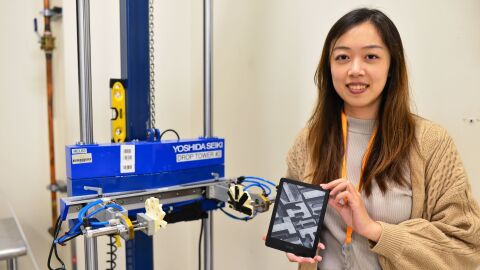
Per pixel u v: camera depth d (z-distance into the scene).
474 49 1.11
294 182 1.02
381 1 1.31
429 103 1.23
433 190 0.92
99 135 1.72
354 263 1.00
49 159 1.99
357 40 0.94
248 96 1.78
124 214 0.87
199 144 1.25
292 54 1.56
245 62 1.78
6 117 1.90
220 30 1.90
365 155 1.01
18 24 1.88
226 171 1.94
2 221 1.53
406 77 0.99
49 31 1.88
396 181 0.95
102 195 1.05
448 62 1.17
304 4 1.51
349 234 0.98
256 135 1.75
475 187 1.14
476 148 1.13
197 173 1.25
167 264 2.09
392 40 0.95
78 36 1.09
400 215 0.95
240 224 1.89
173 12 1.93
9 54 1.88
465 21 1.12
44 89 1.98
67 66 1.65
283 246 0.98
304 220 0.97
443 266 0.88
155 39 1.89
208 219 1.38
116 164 1.09
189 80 2.03
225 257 2.01
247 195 1.10
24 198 1.99
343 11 1.38
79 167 1.04
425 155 0.93
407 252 0.87
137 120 1.22
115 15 1.71
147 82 1.24
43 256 2.06
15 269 1.29
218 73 1.95
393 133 0.97
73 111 1.67
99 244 1.81
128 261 1.30
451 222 0.90
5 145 1.91
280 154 1.65
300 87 1.54
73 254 1.81
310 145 1.13
